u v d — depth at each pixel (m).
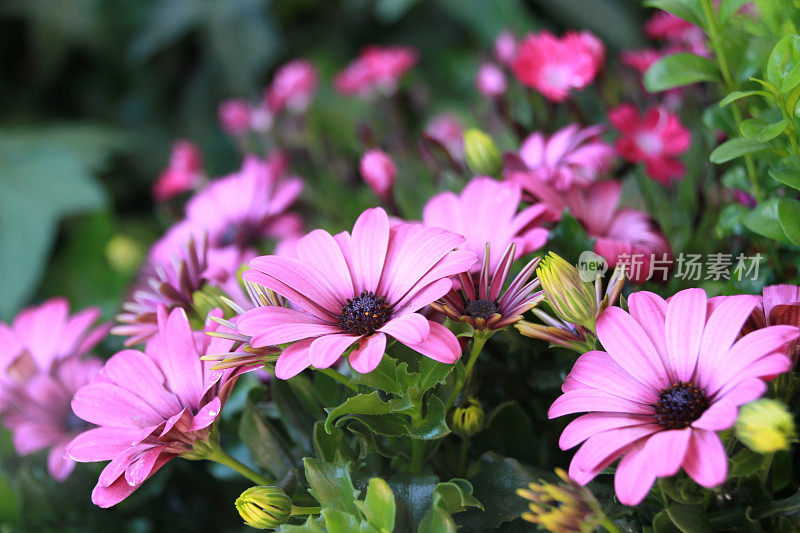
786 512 0.43
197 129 1.07
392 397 0.45
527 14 0.90
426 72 1.01
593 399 0.42
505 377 0.48
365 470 0.46
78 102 1.15
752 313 0.43
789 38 0.44
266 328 0.43
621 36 0.87
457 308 0.44
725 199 0.53
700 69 0.48
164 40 1.03
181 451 0.44
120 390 0.45
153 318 0.48
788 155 0.46
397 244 0.45
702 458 0.40
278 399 0.48
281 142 0.71
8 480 0.53
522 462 0.48
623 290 0.47
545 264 0.43
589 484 0.45
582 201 0.50
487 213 0.48
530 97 0.57
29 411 0.53
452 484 0.43
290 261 0.45
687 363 0.42
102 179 1.07
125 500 0.51
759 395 0.40
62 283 0.95
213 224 0.58
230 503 0.52
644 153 0.52
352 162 0.68
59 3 1.09
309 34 1.09
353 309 0.44
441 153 0.56
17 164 0.90
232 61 1.02
